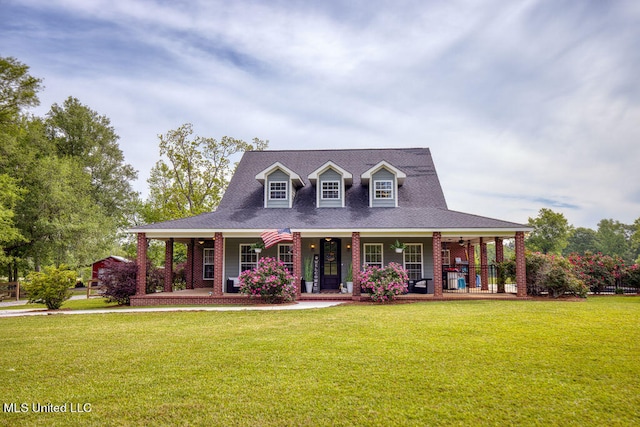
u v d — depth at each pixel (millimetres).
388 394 5066
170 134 30359
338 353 6992
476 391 5152
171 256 18891
